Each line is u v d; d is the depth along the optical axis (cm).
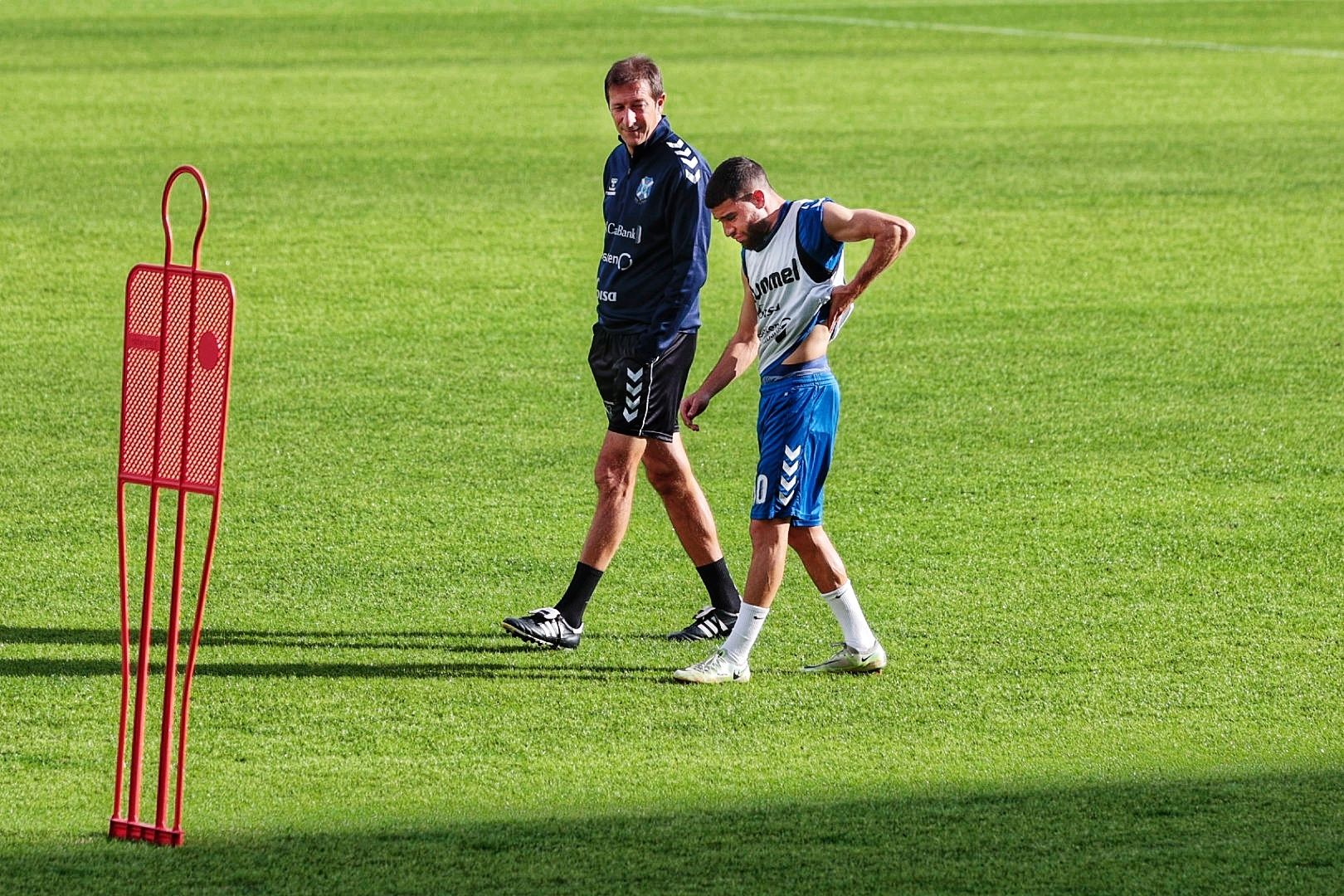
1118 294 4406
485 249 4897
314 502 2788
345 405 3388
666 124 2220
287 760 1808
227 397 1466
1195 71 9062
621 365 2191
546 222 5266
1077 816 1638
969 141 6800
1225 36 10825
